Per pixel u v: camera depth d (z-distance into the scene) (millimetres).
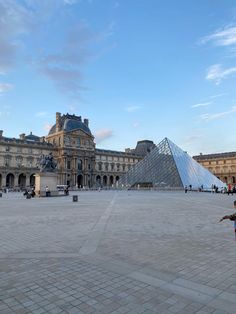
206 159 195125
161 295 7395
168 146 92125
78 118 173000
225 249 12055
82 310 6625
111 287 7957
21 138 151625
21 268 9672
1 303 7039
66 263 10195
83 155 163875
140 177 93750
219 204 34500
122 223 19062
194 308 6660
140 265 9898
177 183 81062
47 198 51125
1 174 135375
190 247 12391
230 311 6504
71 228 17250
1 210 28266
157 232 15812
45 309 6695
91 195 61750
